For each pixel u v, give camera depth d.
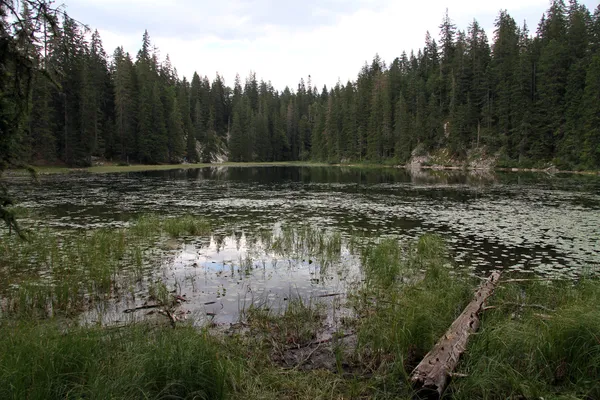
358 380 4.74
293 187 33.66
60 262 9.68
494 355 4.82
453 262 10.44
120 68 65.69
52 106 51.97
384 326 5.89
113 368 4.10
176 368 4.06
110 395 3.56
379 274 8.94
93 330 4.91
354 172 60.78
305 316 6.60
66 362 4.00
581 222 16.30
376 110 82.44
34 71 5.16
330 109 96.75
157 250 11.30
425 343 5.26
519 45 72.19
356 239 13.02
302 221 16.69
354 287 8.30
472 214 18.55
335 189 31.81
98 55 66.75
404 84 87.06
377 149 81.94
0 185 5.68
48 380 3.67
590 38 61.69
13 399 3.39
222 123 116.94
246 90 137.00
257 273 9.23
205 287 8.19
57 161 52.19
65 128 52.53
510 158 60.12
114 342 4.77
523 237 13.55
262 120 112.25
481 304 6.55
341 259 10.62
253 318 6.52
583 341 4.75
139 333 5.04
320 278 8.91
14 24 4.80
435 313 6.12
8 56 4.87
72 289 7.48
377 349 5.33
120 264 9.74
